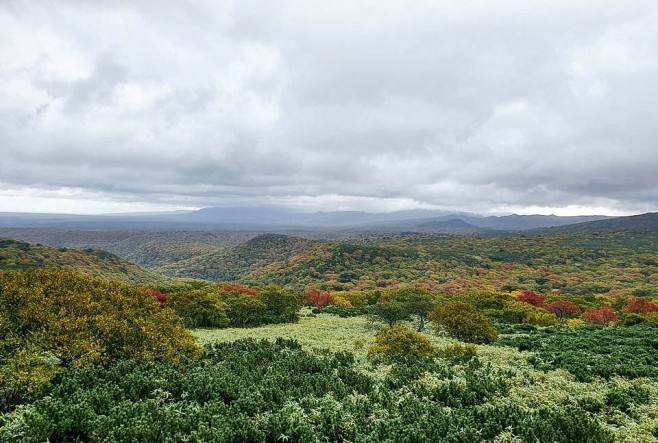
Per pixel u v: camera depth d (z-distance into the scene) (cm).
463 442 1247
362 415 1424
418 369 2228
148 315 2302
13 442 1020
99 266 12794
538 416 1481
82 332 1772
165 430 1132
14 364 1387
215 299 4822
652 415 1548
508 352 2902
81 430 1093
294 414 1388
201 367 2108
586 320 5422
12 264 9862
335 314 6106
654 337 3456
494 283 14700
